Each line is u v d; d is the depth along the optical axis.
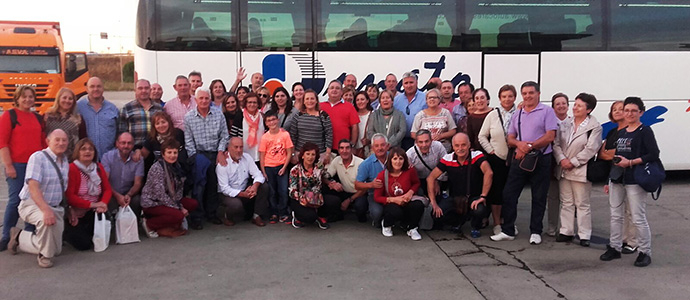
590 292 4.61
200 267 5.30
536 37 9.22
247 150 7.27
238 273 5.13
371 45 8.97
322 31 8.89
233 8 8.73
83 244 5.79
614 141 5.60
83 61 21.36
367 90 8.22
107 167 6.26
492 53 9.16
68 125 6.17
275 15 8.82
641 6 9.34
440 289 4.70
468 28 9.11
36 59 18.81
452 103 7.91
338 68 8.94
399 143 7.28
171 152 6.20
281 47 8.83
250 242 6.16
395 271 5.17
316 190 6.58
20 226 6.92
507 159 6.15
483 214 6.21
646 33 9.34
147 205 6.23
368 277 5.00
